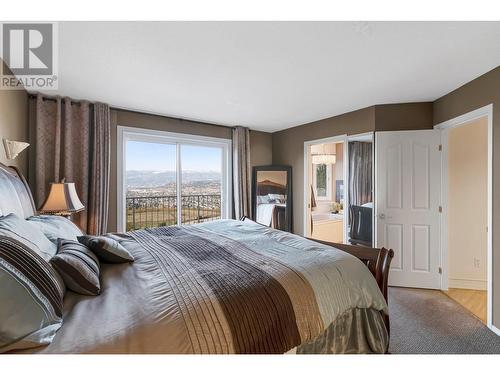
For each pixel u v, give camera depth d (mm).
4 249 943
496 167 2207
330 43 1845
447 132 3016
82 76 2398
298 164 4516
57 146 2844
